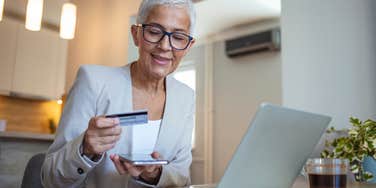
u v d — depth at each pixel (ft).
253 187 2.09
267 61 12.51
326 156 4.25
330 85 5.47
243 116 12.85
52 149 3.02
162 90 3.73
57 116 11.00
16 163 7.62
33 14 8.32
